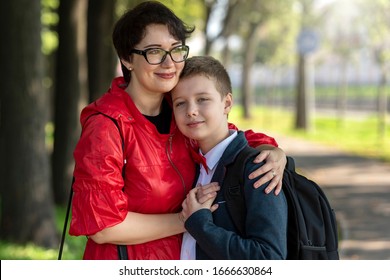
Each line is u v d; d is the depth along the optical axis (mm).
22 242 8930
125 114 3166
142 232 3170
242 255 2965
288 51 47406
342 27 29625
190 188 3354
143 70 3211
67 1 11648
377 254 8625
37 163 9016
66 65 11828
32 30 8688
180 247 3361
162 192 3229
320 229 3180
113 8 12625
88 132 3123
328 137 28375
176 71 3244
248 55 47938
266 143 3584
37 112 8945
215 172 3252
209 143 3326
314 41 23516
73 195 3193
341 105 35438
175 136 3357
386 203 12469
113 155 3084
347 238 9555
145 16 3195
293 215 3141
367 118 38312
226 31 24875
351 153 21984
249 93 48031
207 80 3242
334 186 14633
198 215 3100
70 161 12047
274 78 56031
